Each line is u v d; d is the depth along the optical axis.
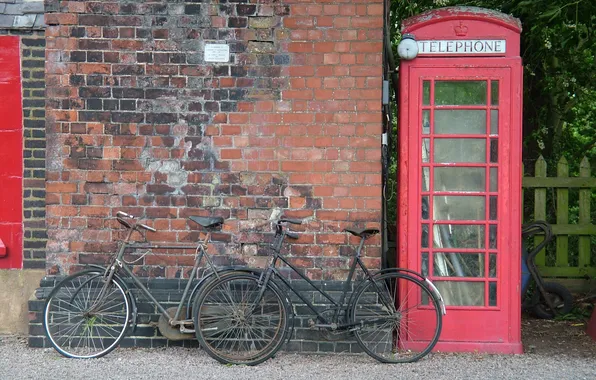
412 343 6.59
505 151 6.60
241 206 6.56
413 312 6.61
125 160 6.58
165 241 6.59
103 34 6.55
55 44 6.55
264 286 6.26
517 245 6.63
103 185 6.59
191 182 6.57
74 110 6.57
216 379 5.76
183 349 6.61
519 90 6.55
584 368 6.12
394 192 9.72
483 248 6.68
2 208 7.12
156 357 6.35
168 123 6.56
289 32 6.49
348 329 6.30
